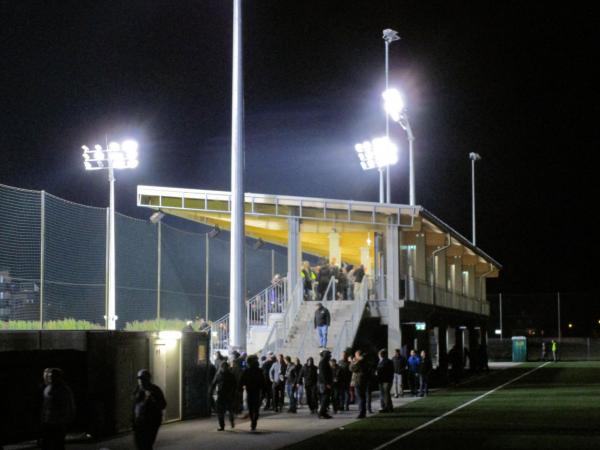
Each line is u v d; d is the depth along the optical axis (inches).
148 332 831.1
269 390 1011.3
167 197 1389.0
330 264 1480.1
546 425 816.3
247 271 1635.1
